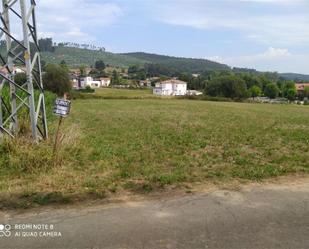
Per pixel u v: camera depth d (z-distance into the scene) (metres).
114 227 5.21
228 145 13.16
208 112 37.81
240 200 6.38
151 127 19.78
